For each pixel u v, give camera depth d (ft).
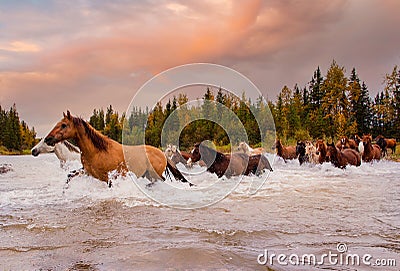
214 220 14.39
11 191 21.93
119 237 11.89
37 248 10.70
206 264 9.13
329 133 141.49
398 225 13.67
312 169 41.47
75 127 20.98
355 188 24.45
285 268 8.89
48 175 33.01
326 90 164.86
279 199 19.54
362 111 156.25
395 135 128.16
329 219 14.65
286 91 131.03
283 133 87.86
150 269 8.82
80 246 10.89
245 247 10.75
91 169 21.49
